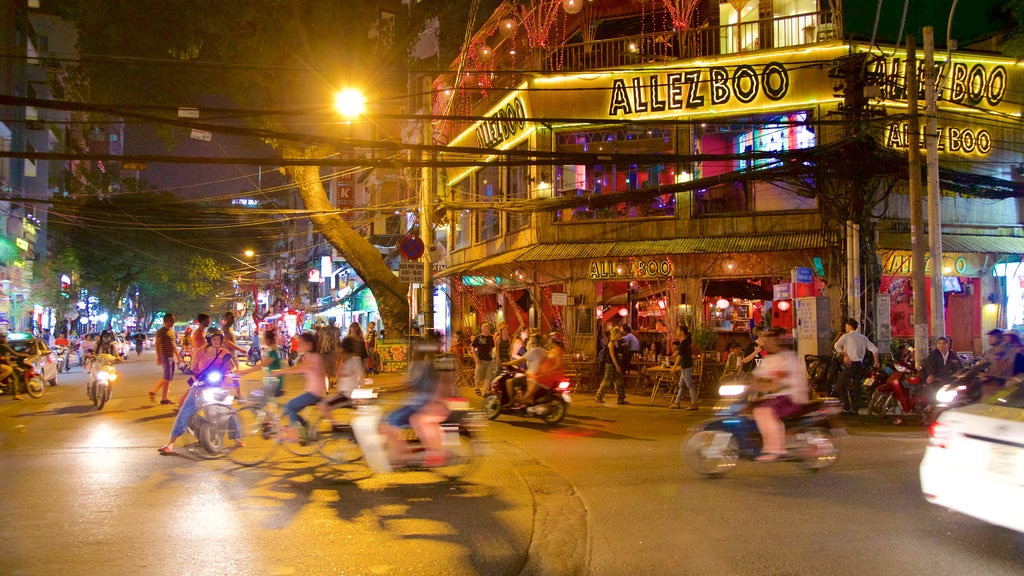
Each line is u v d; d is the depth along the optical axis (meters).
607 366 17.33
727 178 15.97
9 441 11.57
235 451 10.69
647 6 22.02
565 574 5.60
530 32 22.31
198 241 49.94
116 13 19.17
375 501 7.85
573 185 21.62
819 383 15.12
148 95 20.50
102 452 10.61
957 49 19.95
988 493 5.72
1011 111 20.47
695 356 18.47
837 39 18.88
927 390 13.99
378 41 21.34
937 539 6.41
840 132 18.86
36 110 48.16
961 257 20.20
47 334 46.78
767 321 20.28
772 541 6.38
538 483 8.80
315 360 10.02
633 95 20.58
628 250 20.20
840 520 7.05
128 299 69.81
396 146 11.90
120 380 25.23
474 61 25.55
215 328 14.02
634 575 5.55
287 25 19.72
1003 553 6.01
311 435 10.11
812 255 19.12
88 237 49.44
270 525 6.86
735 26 20.23
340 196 46.00
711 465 9.19
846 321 15.34
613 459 10.37
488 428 13.45
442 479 9.00
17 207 40.69
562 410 14.03
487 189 25.86
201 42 19.88
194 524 6.85
